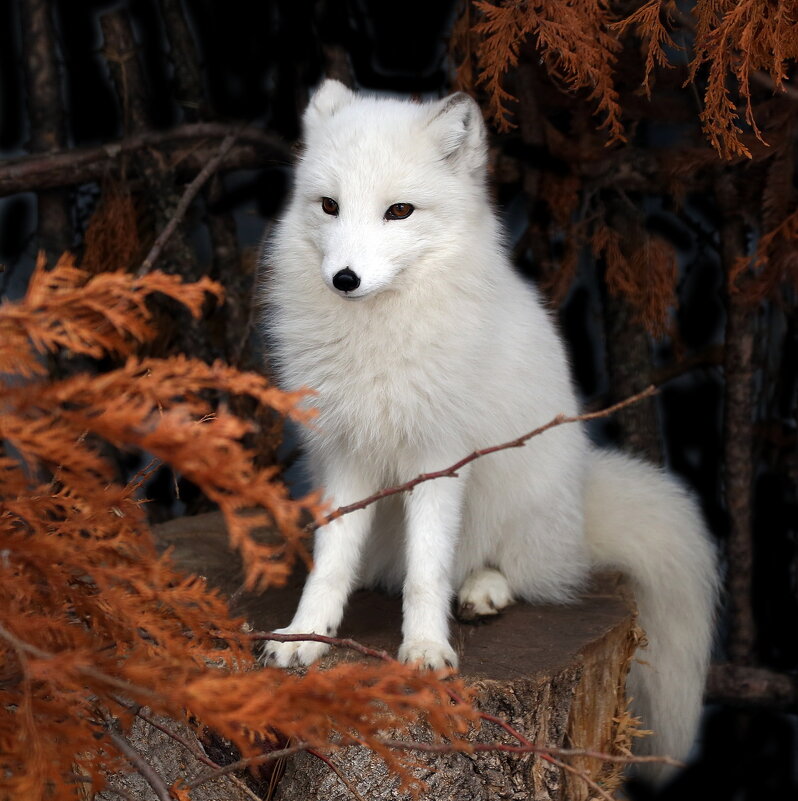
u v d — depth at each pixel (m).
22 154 7.38
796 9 4.64
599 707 4.49
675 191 6.45
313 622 4.16
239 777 3.81
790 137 5.54
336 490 4.39
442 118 4.07
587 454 5.58
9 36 7.09
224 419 1.86
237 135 6.57
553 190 6.54
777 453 7.09
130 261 6.75
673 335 7.09
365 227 3.94
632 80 5.97
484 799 3.74
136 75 6.66
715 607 5.96
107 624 2.47
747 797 7.21
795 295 6.75
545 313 4.93
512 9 5.06
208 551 5.34
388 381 4.09
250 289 7.05
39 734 2.06
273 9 6.85
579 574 5.04
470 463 4.35
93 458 1.91
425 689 2.16
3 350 1.94
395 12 6.89
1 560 2.27
